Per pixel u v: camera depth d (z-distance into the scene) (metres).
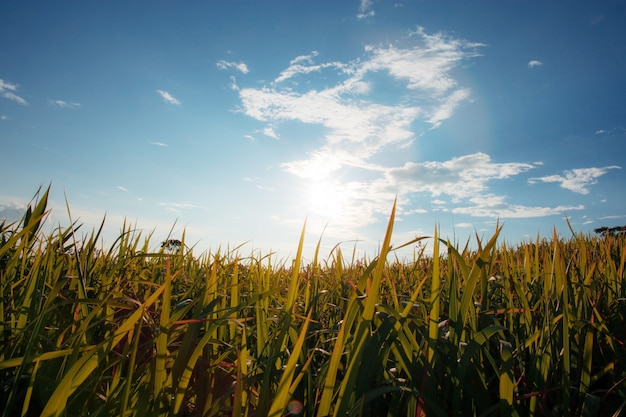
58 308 1.98
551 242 4.40
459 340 1.66
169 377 1.43
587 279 2.29
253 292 2.75
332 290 3.01
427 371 1.58
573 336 1.92
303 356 1.89
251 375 1.74
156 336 1.55
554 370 1.75
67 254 2.55
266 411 1.45
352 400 1.47
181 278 3.37
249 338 2.25
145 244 3.60
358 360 1.36
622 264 2.60
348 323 1.56
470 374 1.69
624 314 2.11
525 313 2.11
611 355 2.04
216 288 2.30
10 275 2.16
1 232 2.66
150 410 1.36
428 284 3.05
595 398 1.53
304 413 1.61
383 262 1.40
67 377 1.18
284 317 1.81
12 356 1.65
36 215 2.22
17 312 1.75
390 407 1.56
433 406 1.41
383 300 2.70
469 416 1.63
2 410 1.50
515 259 3.76
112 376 1.63
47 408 1.14
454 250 1.78
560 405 1.61
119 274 2.66
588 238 5.51
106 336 1.85
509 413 1.45
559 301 2.01
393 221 1.42
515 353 1.88
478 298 2.34
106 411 1.34
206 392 1.67
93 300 1.56
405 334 1.72
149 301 1.37
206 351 1.98
